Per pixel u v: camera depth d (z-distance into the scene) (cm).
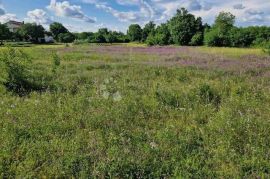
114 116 852
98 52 3362
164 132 720
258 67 1892
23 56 1263
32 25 11694
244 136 704
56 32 13325
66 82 1335
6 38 10681
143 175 546
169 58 2542
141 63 2109
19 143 664
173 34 8281
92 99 1037
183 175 539
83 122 811
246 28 7144
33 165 567
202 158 611
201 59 2417
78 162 578
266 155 614
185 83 1392
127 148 631
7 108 917
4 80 1170
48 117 838
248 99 1067
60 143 659
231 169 566
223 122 775
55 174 540
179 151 635
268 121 802
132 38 10075
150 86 1306
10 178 529
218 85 1278
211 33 6906
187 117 873
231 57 2617
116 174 535
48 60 2328
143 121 834
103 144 654
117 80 1457
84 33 11688
